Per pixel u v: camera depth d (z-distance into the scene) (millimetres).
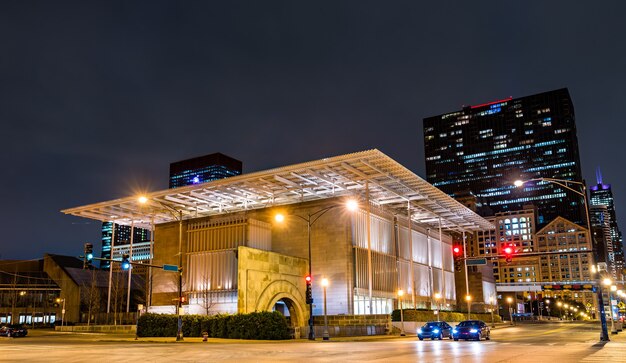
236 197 68938
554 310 194625
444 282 88312
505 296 163875
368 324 54375
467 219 86750
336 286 59156
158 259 67188
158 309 60969
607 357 22531
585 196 41531
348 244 59906
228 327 44719
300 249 61844
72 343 37625
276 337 43562
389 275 68375
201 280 59344
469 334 41750
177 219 69812
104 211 72312
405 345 34250
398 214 75375
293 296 56406
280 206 64250
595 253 40344
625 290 107000
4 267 108688
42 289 102875
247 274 49562
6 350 28469
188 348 30406
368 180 60812
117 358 22812
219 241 60062
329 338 45500
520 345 33500
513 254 40562
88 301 93938
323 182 62562
